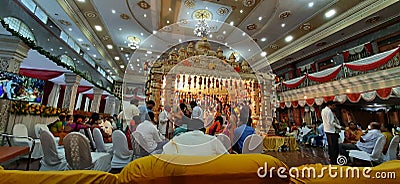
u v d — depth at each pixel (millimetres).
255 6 5246
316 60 8109
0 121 3391
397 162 1005
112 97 12594
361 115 8031
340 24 5891
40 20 5074
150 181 775
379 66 4977
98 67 10289
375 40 5961
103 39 7582
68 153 2025
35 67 6129
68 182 788
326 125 3627
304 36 7117
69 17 5539
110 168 2580
